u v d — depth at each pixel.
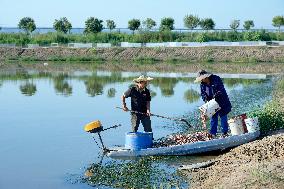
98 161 12.84
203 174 11.09
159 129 16.75
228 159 12.06
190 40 69.25
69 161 12.98
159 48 63.12
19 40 73.81
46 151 14.12
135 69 47.81
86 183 11.08
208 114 13.78
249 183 9.41
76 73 43.25
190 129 16.56
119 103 23.78
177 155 13.02
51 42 74.19
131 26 78.31
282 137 12.93
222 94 13.87
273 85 30.17
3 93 28.23
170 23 75.69
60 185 11.02
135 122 13.90
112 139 15.50
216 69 46.47
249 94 25.61
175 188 10.36
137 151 12.94
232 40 69.50
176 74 41.44
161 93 27.81
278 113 16.33
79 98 25.77
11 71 45.97
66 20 81.81
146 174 11.45
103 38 74.38
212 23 78.44
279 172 9.77
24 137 16.06
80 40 75.00
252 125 14.02
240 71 43.88
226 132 14.24
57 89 30.25
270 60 56.38
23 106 22.97
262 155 11.90
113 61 61.22
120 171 11.80
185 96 26.33
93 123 13.18
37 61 62.81
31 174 11.92
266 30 71.62
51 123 18.50
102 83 33.88
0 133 16.75
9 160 13.23
